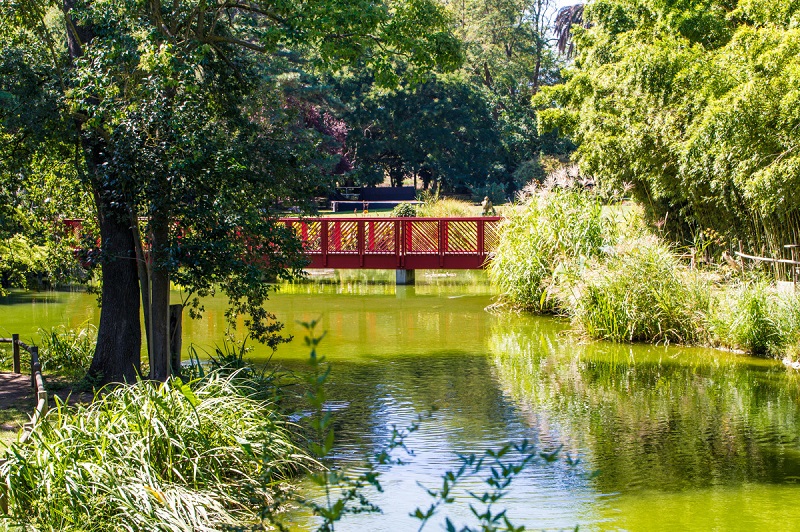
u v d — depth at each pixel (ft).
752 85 39.81
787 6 46.19
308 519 20.51
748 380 36.01
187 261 31.89
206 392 24.66
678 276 46.21
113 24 31.19
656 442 27.12
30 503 18.70
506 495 22.27
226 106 37.68
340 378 36.99
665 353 42.45
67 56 34.12
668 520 20.38
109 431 21.42
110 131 30.78
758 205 42.34
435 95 167.84
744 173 41.19
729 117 40.42
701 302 45.06
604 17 69.36
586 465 24.75
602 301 46.44
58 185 39.37
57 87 31.91
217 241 32.17
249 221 34.17
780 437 27.55
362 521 20.36
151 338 33.47
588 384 35.78
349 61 39.14
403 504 21.66
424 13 38.88
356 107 160.76
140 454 20.54
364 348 44.73
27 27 33.55
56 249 42.52
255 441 23.26
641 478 23.62
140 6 32.37
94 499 18.62
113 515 18.51
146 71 31.83
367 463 24.82
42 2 33.45
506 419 30.07
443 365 40.06
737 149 41.29
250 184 35.29
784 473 23.97
